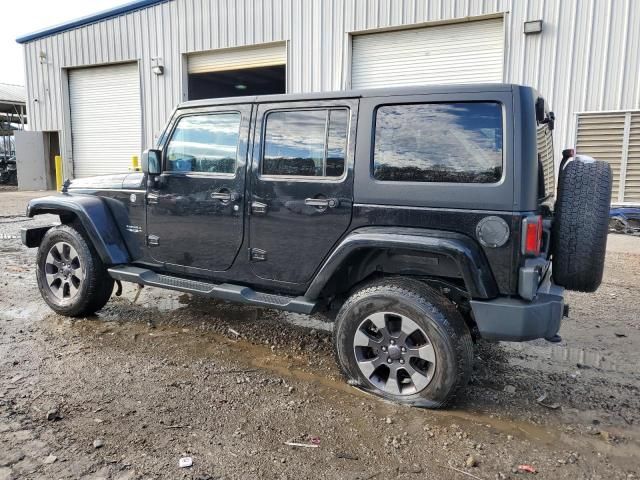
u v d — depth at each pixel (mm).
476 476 2486
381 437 2820
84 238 4594
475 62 10773
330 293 3609
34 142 18984
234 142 3844
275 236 3680
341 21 11938
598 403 3273
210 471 2479
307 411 3098
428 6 10898
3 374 3521
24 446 2646
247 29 13344
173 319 4805
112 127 17109
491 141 2975
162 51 15016
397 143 3238
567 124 9930
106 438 2744
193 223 4055
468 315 3508
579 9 9539
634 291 5945
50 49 17578
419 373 3137
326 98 3479
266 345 4211
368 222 3314
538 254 2938
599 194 3174
